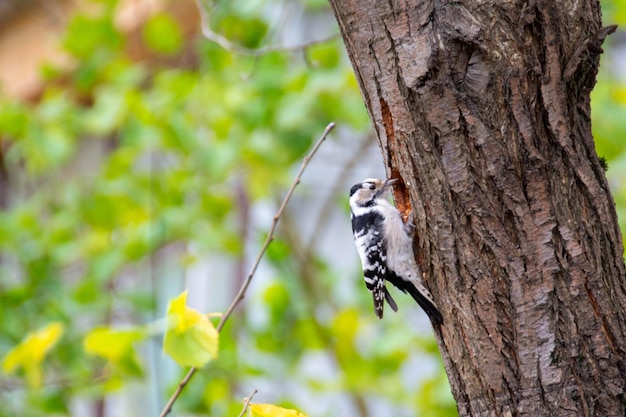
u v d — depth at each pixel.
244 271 17.28
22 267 13.78
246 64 12.55
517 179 6.07
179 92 12.51
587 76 6.14
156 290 14.77
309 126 12.44
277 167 12.88
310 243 14.24
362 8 6.34
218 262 18.03
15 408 12.90
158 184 13.35
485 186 6.13
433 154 6.27
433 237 6.40
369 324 13.16
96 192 13.41
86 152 18.88
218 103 12.45
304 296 13.03
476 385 6.29
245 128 12.28
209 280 18.16
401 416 13.98
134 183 13.40
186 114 12.78
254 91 12.27
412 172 6.44
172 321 6.08
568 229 6.01
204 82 12.75
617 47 15.20
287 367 12.81
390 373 12.52
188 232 13.16
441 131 6.20
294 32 15.46
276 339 12.98
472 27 6.04
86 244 13.73
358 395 13.03
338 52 12.35
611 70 13.27
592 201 6.12
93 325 13.53
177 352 6.05
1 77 19.11
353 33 6.45
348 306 13.12
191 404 11.48
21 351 8.97
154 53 16.27
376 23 6.31
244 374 12.05
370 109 6.65
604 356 5.99
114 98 12.65
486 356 6.21
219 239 13.12
